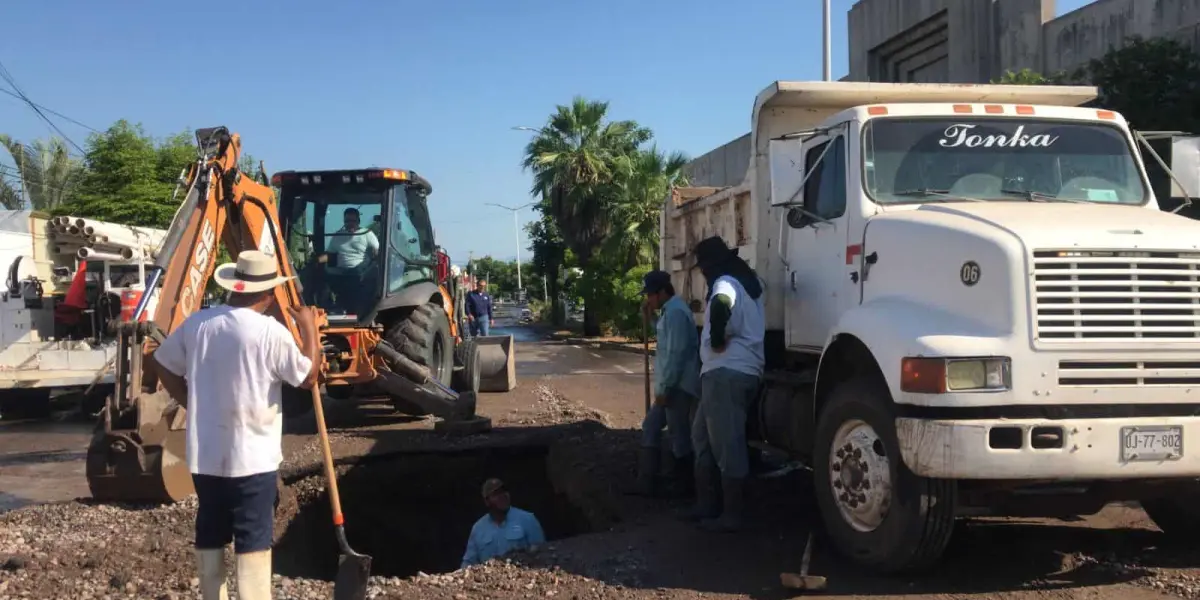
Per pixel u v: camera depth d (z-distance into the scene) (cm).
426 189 1187
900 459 467
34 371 1287
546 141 3103
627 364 2078
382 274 1049
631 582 500
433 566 833
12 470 917
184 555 554
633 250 2973
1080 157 589
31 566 531
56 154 3238
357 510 827
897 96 655
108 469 659
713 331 568
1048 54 1909
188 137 2536
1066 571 509
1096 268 448
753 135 690
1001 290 446
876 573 504
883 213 543
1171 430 441
